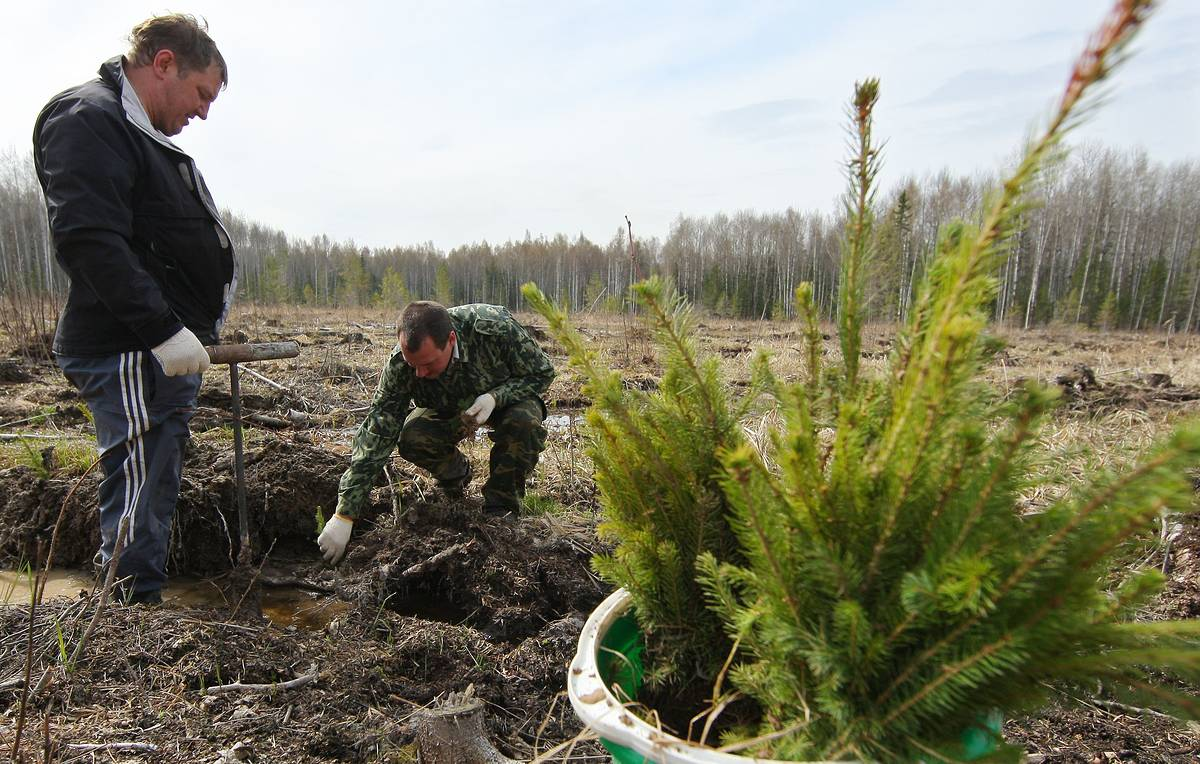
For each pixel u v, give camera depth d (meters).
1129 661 1.00
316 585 3.62
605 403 1.51
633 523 1.62
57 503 3.79
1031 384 0.99
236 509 3.95
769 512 1.21
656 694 1.59
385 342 13.64
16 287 12.34
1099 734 2.28
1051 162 0.91
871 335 1.64
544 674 2.58
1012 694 1.12
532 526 3.91
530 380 4.07
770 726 1.30
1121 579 1.40
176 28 2.77
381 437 3.61
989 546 1.03
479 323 3.92
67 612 2.62
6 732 1.98
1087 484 1.11
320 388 7.85
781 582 1.17
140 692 2.25
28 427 5.64
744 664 1.47
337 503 4.12
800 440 1.15
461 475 4.26
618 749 1.32
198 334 3.10
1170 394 7.95
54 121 2.49
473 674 2.55
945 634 1.10
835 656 1.12
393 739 2.14
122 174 2.58
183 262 2.93
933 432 1.07
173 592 3.58
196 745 2.03
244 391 7.05
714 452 1.51
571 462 5.04
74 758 1.90
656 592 1.57
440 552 3.50
